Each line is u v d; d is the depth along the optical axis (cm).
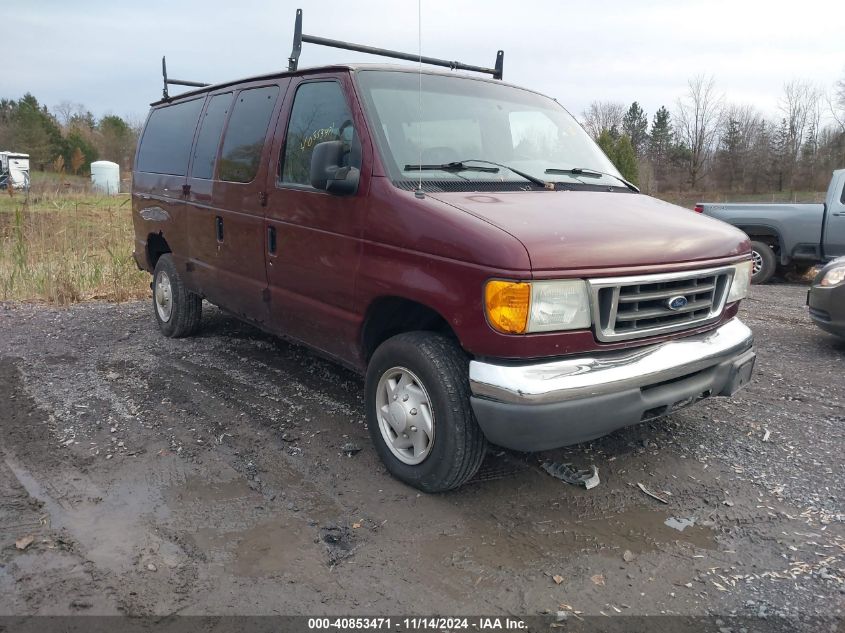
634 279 311
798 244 1002
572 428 300
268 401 469
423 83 417
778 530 317
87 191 2016
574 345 304
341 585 273
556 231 306
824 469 378
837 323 600
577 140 471
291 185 418
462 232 306
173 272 608
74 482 353
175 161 592
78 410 448
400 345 341
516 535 311
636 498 345
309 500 339
